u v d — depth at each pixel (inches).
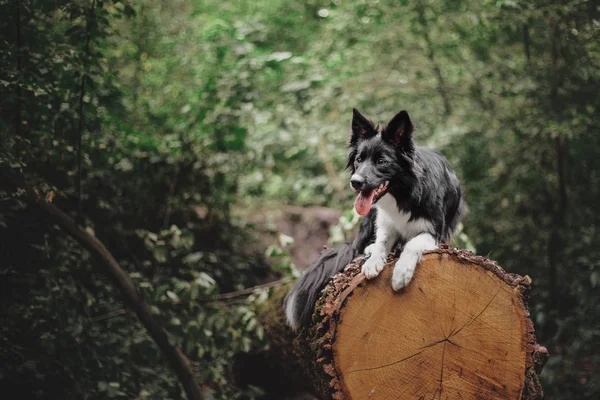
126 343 206.7
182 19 310.3
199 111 268.7
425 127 288.0
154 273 244.1
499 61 277.0
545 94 261.7
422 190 150.2
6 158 168.2
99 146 214.1
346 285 137.6
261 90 293.1
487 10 268.8
